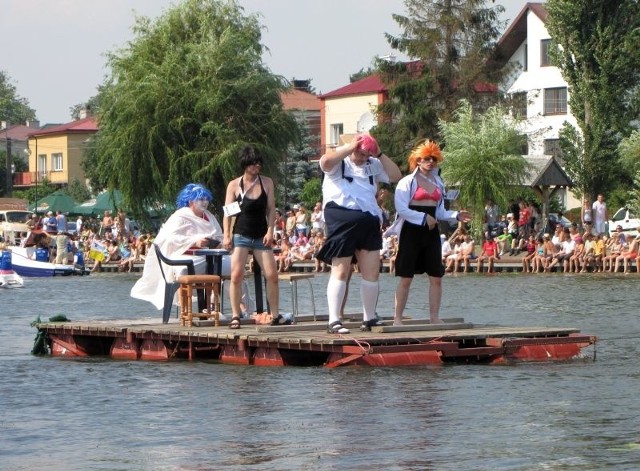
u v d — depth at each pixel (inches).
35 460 423.8
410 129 2938.0
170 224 762.2
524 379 586.6
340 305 668.1
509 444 427.8
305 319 734.5
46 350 786.2
